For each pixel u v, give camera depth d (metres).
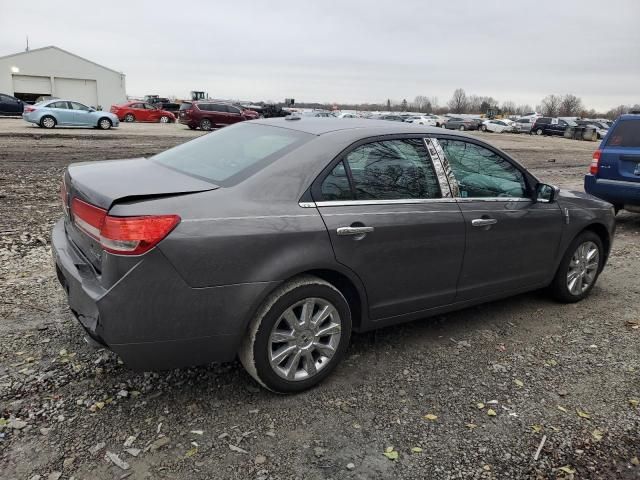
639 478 2.65
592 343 4.12
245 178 3.07
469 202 3.92
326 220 3.14
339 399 3.21
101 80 53.81
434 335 4.16
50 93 51.97
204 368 3.48
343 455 2.71
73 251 3.15
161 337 2.76
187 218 2.73
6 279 4.79
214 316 2.85
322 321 3.25
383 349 3.88
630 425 3.07
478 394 3.33
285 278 2.99
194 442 2.75
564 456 2.78
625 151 8.02
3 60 49.22
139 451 2.65
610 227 5.11
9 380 3.18
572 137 43.41
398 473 2.61
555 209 4.54
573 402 3.29
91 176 3.15
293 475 2.55
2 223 6.71
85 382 3.22
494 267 4.14
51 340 3.70
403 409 3.13
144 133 25.08
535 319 4.57
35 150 15.08
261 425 2.92
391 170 3.55
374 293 3.47
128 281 2.63
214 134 4.05
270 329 3.03
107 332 2.68
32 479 2.43
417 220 3.54
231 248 2.81
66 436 2.73
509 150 24.55
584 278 5.03
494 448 2.82
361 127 3.62
